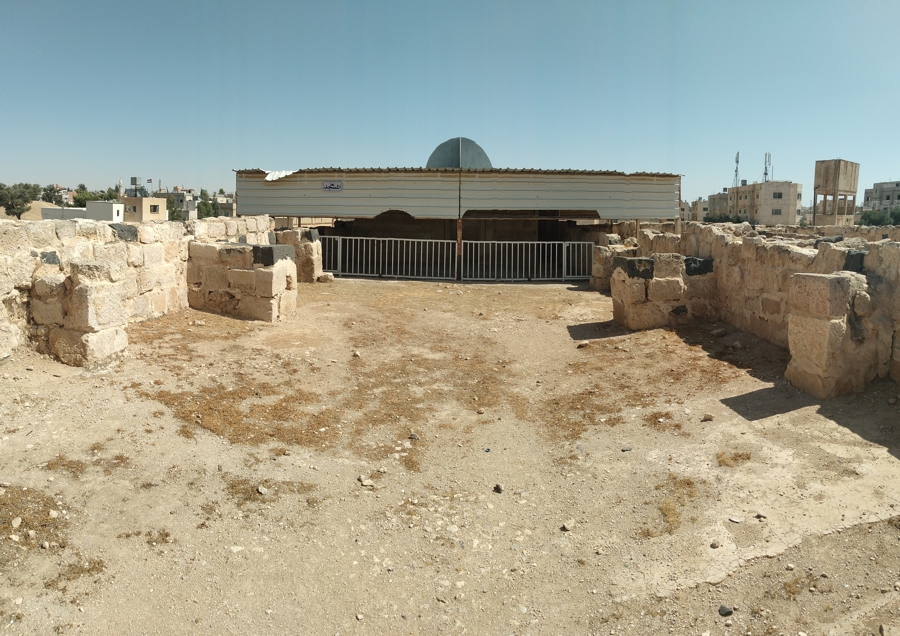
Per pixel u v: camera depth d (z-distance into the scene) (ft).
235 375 23.66
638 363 25.95
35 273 21.30
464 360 29.01
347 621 12.24
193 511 14.99
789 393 20.03
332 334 31.94
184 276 32.71
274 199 63.00
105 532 13.82
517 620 12.30
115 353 22.17
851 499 14.23
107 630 11.49
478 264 63.00
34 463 15.56
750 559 12.90
